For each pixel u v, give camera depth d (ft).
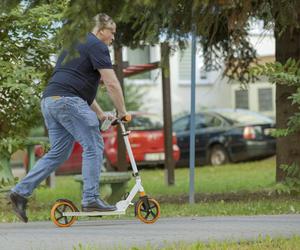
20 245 53.21
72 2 43.62
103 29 60.59
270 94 241.55
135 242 53.47
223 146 179.11
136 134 169.37
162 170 174.50
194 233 57.72
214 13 62.49
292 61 76.13
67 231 59.72
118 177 86.17
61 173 174.60
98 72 61.26
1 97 84.17
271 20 70.49
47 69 83.66
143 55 218.79
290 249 50.34
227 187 116.06
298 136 93.56
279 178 95.04
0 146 82.17
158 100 240.32
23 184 61.62
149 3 45.83
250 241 53.72
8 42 81.61
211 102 253.85
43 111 61.41
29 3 49.49
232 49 98.02
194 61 85.92
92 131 60.64
